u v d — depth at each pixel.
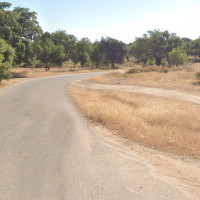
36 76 38.09
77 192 3.91
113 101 13.18
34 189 3.98
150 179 4.48
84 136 7.12
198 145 6.41
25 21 37.97
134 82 26.89
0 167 4.79
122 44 87.12
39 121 8.74
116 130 7.85
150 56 101.94
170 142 6.61
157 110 10.94
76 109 11.19
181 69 37.66
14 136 6.86
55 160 5.22
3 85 21.27
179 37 96.06
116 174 4.63
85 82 28.78
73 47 74.31
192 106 12.38
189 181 4.48
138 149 6.18
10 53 26.06
